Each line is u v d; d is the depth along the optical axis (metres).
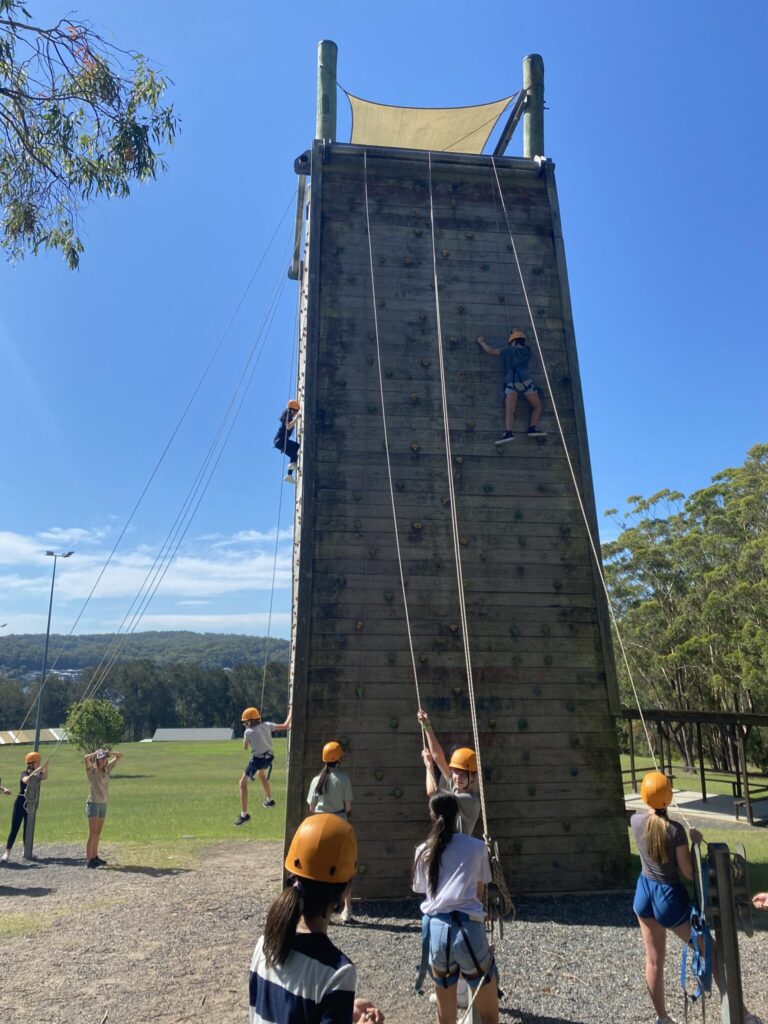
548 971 7.15
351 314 11.95
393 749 10.19
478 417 11.80
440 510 11.28
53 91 9.91
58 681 104.88
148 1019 6.07
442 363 11.09
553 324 12.44
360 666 10.45
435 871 5.01
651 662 41.81
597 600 11.16
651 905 5.53
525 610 11.01
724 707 38.72
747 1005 6.15
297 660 10.32
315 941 2.62
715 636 35.31
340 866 2.72
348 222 12.41
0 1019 6.05
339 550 10.88
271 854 13.37
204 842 14.77
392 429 11.52
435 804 5.18
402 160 12.77
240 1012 6.20
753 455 42.00
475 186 12.95
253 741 15.34
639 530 45.31
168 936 8.32
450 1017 4.93
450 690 10.52
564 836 10.16
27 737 76.88
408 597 10.84
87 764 12.94
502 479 11.55
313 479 11.09
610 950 7.77
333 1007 2.46
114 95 9.95
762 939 8.05
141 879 11.43
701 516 42.50
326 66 13.24
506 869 9.95
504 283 12.51
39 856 13.83
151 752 58.78
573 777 10.40
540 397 11.99
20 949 7.89
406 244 12.45
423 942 5.04
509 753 10.38
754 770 38.75
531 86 13.74
